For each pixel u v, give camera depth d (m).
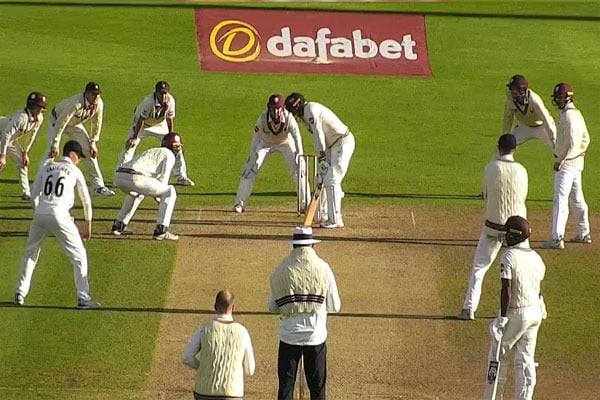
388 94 91.00
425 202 66.94
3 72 92.00
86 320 49.69
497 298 53.28
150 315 50.41
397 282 54.72
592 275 55.81
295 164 63.94
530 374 41.50
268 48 99.75
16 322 49.19
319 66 97.31
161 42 100.44
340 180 61.78
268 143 64.00
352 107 87.44
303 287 39.34
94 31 102.19
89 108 64.00
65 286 53.38
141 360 46.16
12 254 57.22
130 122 82.44
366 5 108.12
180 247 58.53
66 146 50.25
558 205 58.38
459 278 55.41
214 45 99.94
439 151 77.69
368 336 48.94
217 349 36.88
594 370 46.31
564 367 46.53
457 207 66.19
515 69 97.00
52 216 49.25
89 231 50.88
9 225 61.50
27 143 65.38
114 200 66.44
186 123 82.62
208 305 51.66
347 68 97.12
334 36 101.69
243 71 95.62
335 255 57.75
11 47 97.81
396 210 65.38
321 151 60.47
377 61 98.44
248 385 44.22
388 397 43.47
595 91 91.94
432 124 83.88
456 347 48.16
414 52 100.00
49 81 90.56
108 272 54.97
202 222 62.56
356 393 43.75
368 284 54.34
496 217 49.28
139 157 58.78
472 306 50.56
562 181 58.22
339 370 45.75
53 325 49.06
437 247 59.44
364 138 80.06
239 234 60.78
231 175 71.81
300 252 39.78
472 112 87.00
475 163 75.19
